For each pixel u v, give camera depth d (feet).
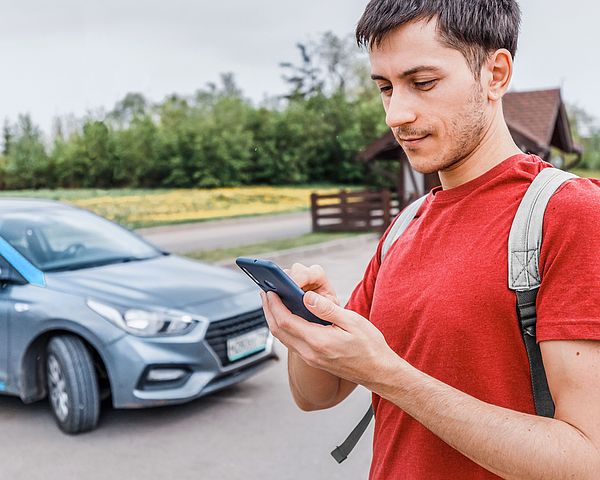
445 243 3.44
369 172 146.20
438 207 3.61
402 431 3.62
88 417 12.69
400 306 3.51
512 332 3.10
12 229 14.79
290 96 187.42
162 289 13.60
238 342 13.56
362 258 40.75
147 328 12.54
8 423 13.44
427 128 3.29
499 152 3.47
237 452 11.91
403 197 58.29
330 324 3.16
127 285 13.60
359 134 146.92
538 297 3.02
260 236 55.98
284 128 143.43
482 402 2.99
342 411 13.92
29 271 13.78
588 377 2.81
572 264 2.90
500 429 2.86
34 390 13.37
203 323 12.94
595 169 165.17
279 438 12.52
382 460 3.76
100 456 11.80
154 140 128.77
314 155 146.30
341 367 3.10
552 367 2.91
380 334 3.10
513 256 3.10
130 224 71.46
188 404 14.34
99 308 12.67
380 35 3.30
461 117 3.27
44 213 16.05
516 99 68.39
